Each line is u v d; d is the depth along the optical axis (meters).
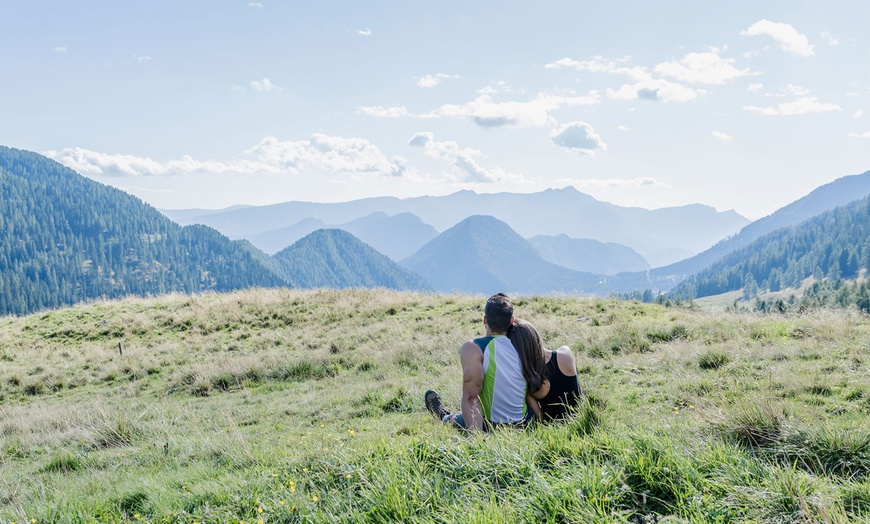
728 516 3.05
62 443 9.16
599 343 11.80
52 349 18.17
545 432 4.46
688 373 8.31
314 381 12.35
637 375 8.76
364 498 3.77
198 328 19.34
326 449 4.89
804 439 3.98
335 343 15.87
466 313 17.97
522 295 20.53
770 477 3.33
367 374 12.34
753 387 7.06
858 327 11.01
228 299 22.64
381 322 18.16
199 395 12.41
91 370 15.51
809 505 3.01
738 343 10.20
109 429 9.20
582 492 3.38
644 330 12.61
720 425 4.54
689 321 13.48
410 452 4.38
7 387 14.59
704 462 3.68
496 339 5.18
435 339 14.54
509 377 5.05
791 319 12.94
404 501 3.57
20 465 8.23
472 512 3.26
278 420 9.14
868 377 6.90
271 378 13.05
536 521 3.20
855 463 3.63
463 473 3.96
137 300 24.45
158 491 4.79
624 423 5.15
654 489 3.43
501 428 4.81
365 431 7.38
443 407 6.77
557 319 15.85
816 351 8.91
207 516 4.00
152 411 10.88
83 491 5.54
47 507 4.62
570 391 5.27
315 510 3.71
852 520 2.85
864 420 5.12
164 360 15.81
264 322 19.58
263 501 4.03
